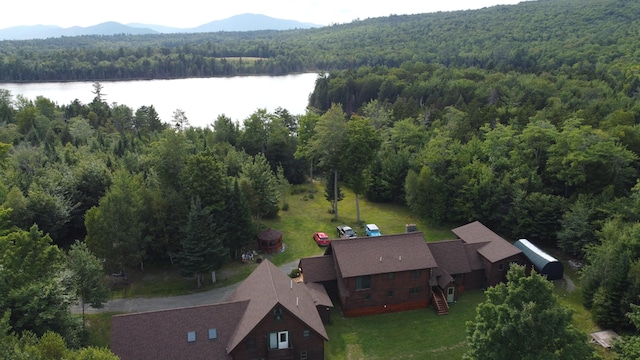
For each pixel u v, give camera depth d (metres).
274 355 35.06
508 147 72.06
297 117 113.94
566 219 55.75
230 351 34.00
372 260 45.84
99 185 62.53
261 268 42.19
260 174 65.62
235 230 55.06
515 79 149.38
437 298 46.78
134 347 33.38
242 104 189.62
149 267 54.38
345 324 44.19
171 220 53.25
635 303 40.38
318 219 71.94
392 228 68.12
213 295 48.31
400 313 46.41
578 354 26.97
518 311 27.11
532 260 51.38
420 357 39.38
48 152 80.38
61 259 39.88
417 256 46.69
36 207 53.88
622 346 31.62
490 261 49.03
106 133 117.50
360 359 38.91
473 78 164.12
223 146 88.25
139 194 52.84
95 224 47.28
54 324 34.47
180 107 182.25
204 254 48.50
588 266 46.72
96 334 41.00
